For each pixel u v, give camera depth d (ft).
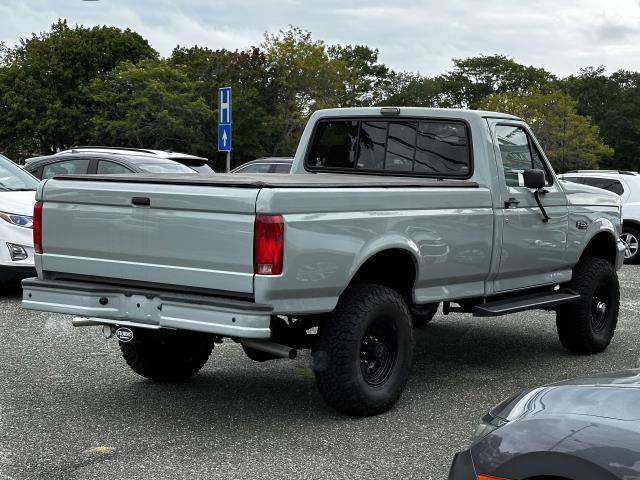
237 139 195.31
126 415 19.58
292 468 16.30
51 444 17.43
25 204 34.58
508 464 10.07
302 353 26.81
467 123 23.57
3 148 205.05
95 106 201.05
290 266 17.30
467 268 22.15
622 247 29.25
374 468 16.43
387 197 19.53
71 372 23.43
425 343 29.37
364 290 19.47
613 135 337.52
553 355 27.84
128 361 21.88
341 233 18.35
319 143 26.37
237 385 22.59
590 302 27.20
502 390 22.95
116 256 18.84
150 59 199.11
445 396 22.13
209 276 17.60
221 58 201.26
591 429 9.84
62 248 19.66
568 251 26.23
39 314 31.58
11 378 22.66
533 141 25.41
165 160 49.01
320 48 205.05
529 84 349.82
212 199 17.44
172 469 16.10
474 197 22.36
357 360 19.08
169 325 17.87
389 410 20.47
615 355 28.04
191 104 179.93
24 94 202.39
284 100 204.95
